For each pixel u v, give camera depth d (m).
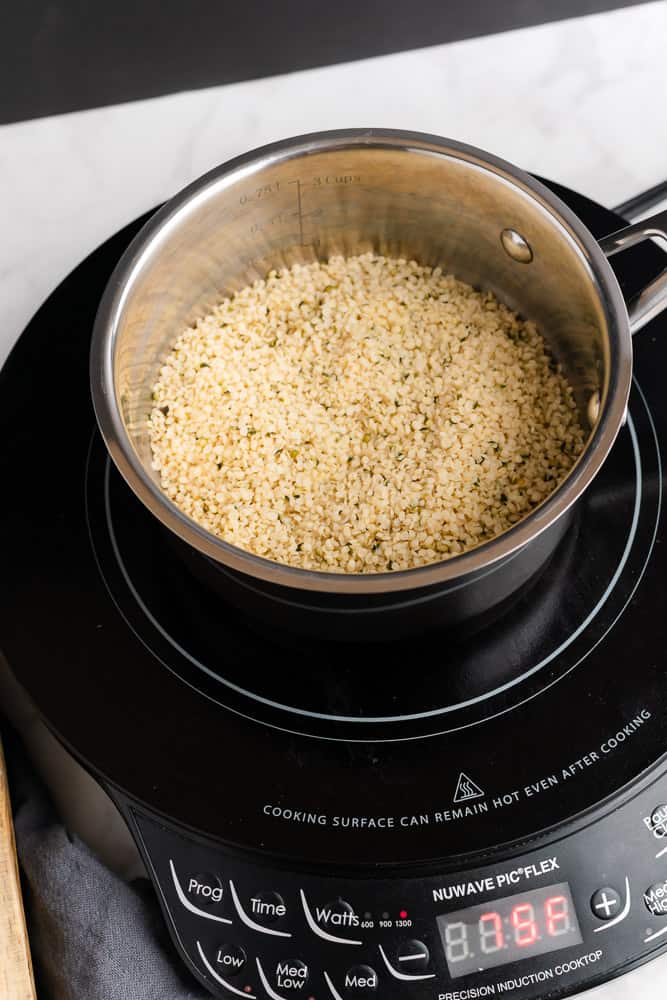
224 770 0.58
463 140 0.73
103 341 0.57
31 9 0.70
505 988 0.55
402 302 0.66
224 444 0.63
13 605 0.61
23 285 0.70
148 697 0.59
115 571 0.62
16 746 0.62
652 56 0.74
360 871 0.56
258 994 0.55
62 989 0.57
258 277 0.67
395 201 0.64
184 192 0.60
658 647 0.59
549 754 0.57
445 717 0.59
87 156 0.73
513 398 0.63
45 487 0.63
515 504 0.61
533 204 0.59
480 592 0.57
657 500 0.62
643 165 0.72
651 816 0.56
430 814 0.57
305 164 0.61
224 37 0.73
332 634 0.58
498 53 0.75
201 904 0.56
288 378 0.64
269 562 0.53
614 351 0.56
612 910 0.55
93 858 0.58
